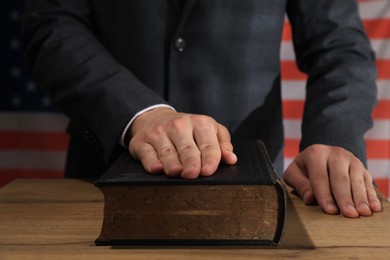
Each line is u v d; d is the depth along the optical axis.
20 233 0.81
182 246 0.75
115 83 0.99
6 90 2.01
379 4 1.88
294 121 1.97
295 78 1.95
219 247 0.75
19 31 1.98
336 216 0.86
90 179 1.09
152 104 0.94
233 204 0.74
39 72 1.09
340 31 1.20
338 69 1.13
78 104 1.01
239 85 1.20
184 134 0.82
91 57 1.05
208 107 1.18
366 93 1.09
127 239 0.75
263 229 0.74
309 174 0.93
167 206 0.74
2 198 0.97
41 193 1.00
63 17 1.16
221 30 1.18
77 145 1.28
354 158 0.94
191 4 1.15
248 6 1.19
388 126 1.92
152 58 1.18
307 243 0.77
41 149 2.05
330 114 1.04
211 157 0.77
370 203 0.87
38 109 2.03
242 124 1.21
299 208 0.90
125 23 1.18
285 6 1.26
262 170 0.77
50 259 0.73
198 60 1.18
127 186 0.73
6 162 2.05
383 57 1.89
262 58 1.23
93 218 0.87
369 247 0.76
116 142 0.93
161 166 0.77
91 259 0.73
